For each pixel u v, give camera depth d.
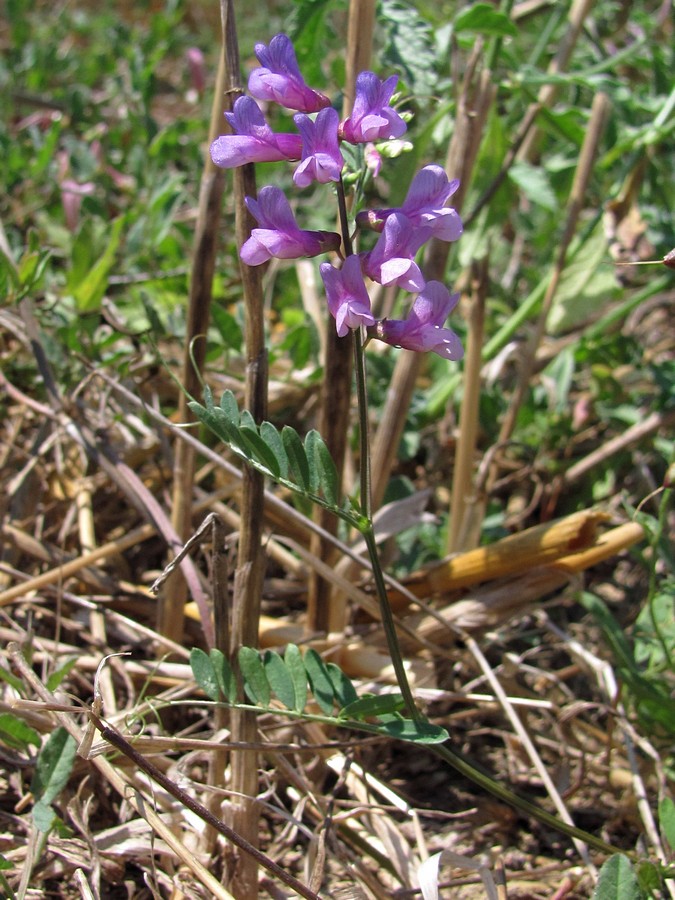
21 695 0.20
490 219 0.27
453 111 0.27
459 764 0.18
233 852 0.18
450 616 0.24
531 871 0.21
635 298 0.32
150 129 0.37
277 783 0.22
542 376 0.32
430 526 0.27
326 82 0.27
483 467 0.26
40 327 0.28
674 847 0.18
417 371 0.23
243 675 0.17
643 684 0.21
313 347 0.30
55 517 0.28
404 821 0.22
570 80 0.27
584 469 0.30
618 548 0.23
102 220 0.35
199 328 0.22
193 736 0.20
